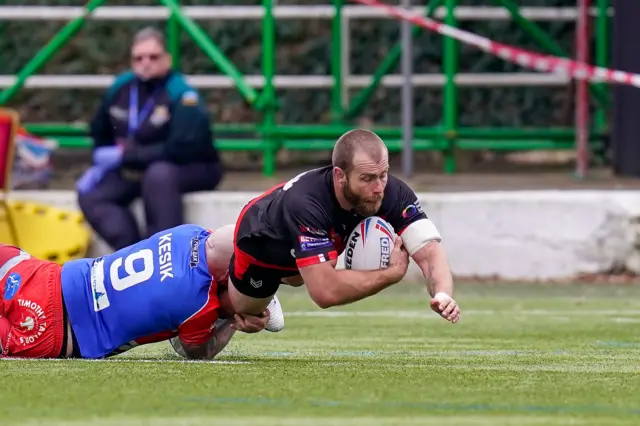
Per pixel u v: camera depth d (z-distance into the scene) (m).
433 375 16.69
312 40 53.97
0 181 35.56
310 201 16.98
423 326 26.70
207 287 18.45
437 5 45.34
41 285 18.78
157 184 35.34
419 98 53.19
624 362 19.28
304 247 16.97
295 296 34.16
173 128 35.66
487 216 36.09
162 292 18.45
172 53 45.75
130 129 35.84
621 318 28.25
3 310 18.95
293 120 53.38
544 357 20.22
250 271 17.84
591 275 35.88
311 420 12.83
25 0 54.00
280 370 17.14
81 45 54.97
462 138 47.16
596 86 47.97
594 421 12.95
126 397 14.35
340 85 47.75
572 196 35.81
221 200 36.41
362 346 22.47
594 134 48.03
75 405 13.77
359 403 14.02
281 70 53.88
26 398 14.24
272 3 43.22
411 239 17.52
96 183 36.22
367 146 16.53
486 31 52.56
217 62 43.00
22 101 54.62
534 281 36.00
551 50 47.31
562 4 50.75
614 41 44.31
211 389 15.03
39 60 44.34
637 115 43.22
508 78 48.22
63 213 37.50
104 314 18.73
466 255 36.25
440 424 12.66
